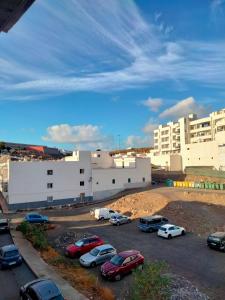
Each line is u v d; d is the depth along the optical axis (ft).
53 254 91.30
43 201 188.03
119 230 132.46
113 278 74.54
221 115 332.39
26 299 54.80
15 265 78.64
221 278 76.95
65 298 58.75
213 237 101.71
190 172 273.13
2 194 213.46
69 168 199.41
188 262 89.04
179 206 157.17
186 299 62.69
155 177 277.44
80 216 164.55
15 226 134.72
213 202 166.20
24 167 182.70
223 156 261.85
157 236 120.78
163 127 429.38
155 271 55.88
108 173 216.74
